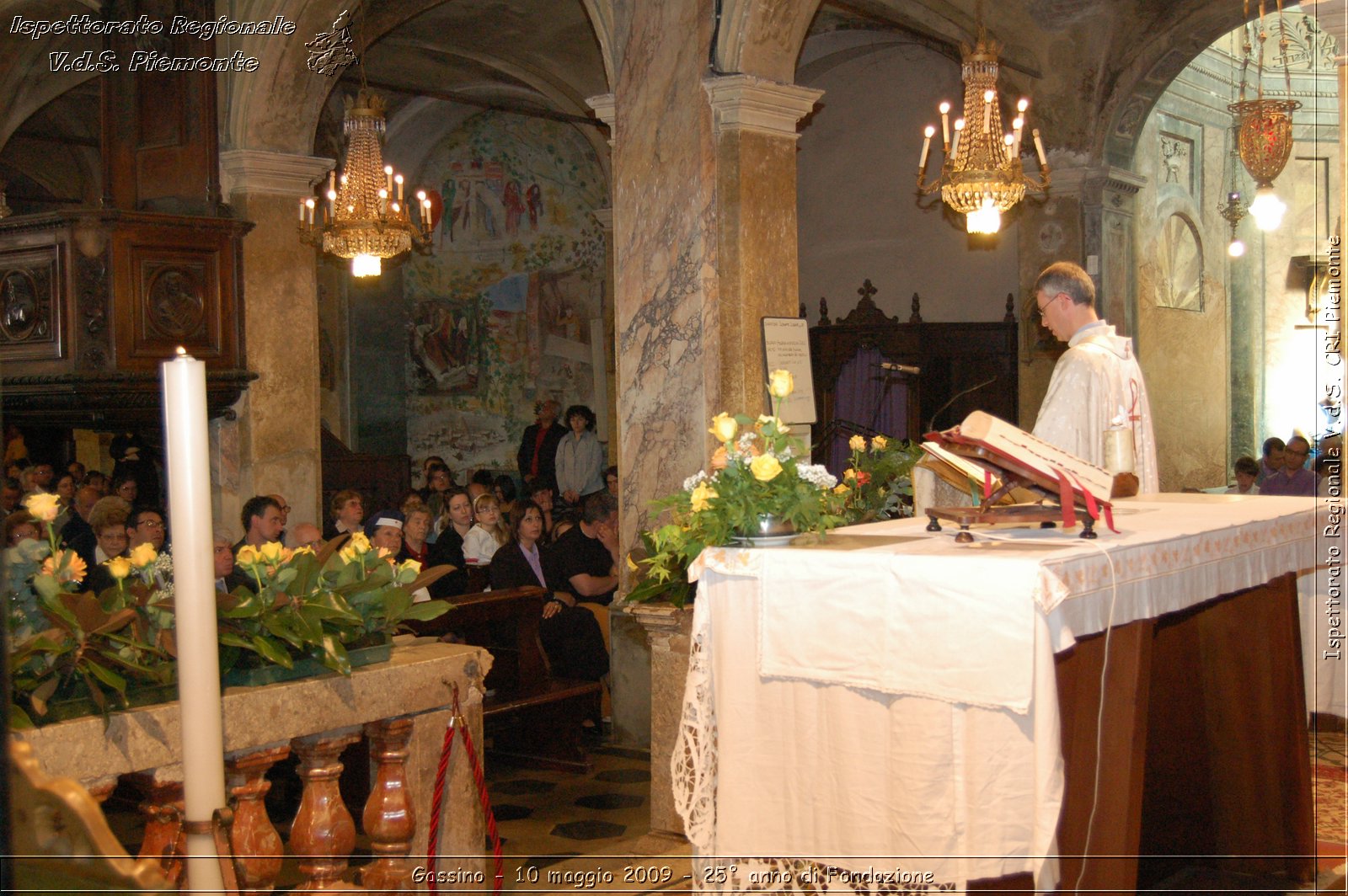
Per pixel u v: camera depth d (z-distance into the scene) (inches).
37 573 110.7
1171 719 147.9
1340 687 165.8
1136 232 467.5
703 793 125.0
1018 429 126.2
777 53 255.3
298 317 342.6
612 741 283.6
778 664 118.7
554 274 626.5
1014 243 480.4
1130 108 439.2
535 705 260.8
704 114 249.4
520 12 448.1
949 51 476.1
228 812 96.0
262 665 120.3
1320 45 597.0
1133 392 166.9
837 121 524.4
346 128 334.6
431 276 637.9
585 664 291.1
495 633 274.8
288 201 340.5
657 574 171.2
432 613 135.6
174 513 95.8
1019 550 110.7
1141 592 115.2
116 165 328.8
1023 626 101.1
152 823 112.9
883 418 503.5
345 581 130.5
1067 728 111.0
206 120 320.2
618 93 260.8
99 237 299.3
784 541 125.4
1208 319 564.7
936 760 108.6
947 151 312.0
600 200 613.6
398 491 528.1
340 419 611.5
